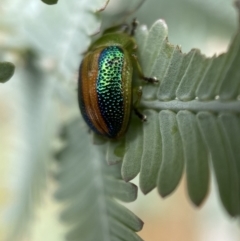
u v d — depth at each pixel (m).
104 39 0.05
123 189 0.05
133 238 0.05
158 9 0.06
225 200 0.05
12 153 0.06
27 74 0.06
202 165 0.05
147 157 0.05
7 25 0.06
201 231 0.09
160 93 0.05
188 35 0.06
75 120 0.06
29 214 0.06
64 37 0.06
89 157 0.05
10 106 0.06
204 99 0.05
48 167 0.06
